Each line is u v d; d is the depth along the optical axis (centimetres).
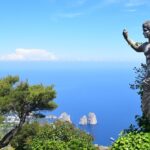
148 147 1556
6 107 3528
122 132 1712
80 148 2186
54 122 3294
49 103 3731
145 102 1667
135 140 1587
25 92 3597
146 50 1644
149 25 1627
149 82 1638
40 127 3600
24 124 3681
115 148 1591
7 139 3691
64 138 2656
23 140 3641
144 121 1708
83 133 2888
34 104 3688
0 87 3625
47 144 2184
